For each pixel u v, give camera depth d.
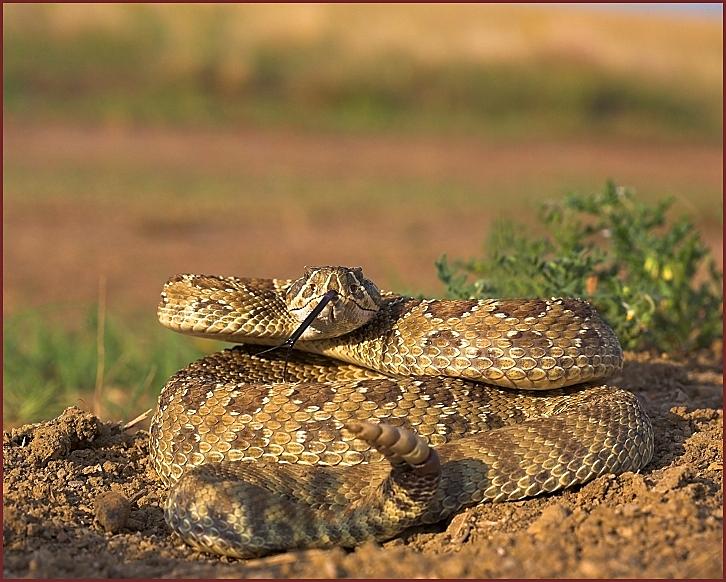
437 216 71.19
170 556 16.66
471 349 19.30
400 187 83.06
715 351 30.55
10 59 113.06
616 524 16.08
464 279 26.00
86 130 99.31
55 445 21.12
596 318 19.84
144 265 53.88
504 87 130.12
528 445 17.73
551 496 17.80
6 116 100.38
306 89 123.25
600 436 18.06
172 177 81.62
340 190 80.56
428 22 141.25
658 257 29.47
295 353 22.42
